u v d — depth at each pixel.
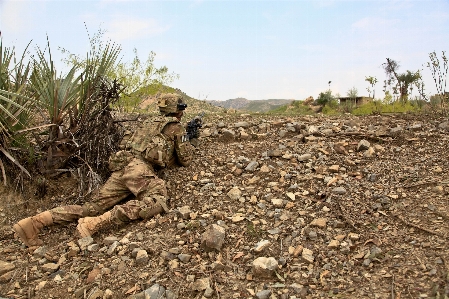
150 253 3.40
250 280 3.00
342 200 3.80
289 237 3.41
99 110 4.87
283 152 4.96
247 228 3.60
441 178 3.89
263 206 3.91
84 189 4.64
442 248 2.92
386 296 2.61
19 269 3.40
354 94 17.58
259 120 6.57
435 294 2.52
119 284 3.09
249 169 4.61
